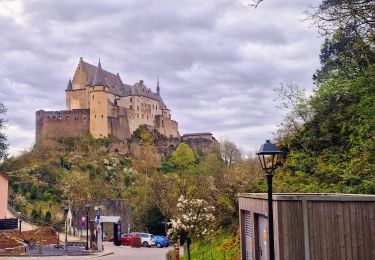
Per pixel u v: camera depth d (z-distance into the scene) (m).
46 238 42.38
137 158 123.44
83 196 71.06
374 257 8.97
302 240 8.98
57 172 96.50
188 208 22.23
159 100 163.12
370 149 15.71
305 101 22.02
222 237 24.22
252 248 11.72
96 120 129.00
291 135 22.98
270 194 8.83
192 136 150.75
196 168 96.69
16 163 97.50
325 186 17.17
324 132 20.56
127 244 47.12
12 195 74.94
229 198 26.27
